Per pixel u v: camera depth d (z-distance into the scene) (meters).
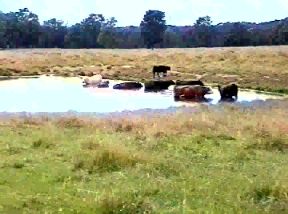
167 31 168.00
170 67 61.38
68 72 58.47
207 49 95.00
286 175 11.45
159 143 15.71
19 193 9.91
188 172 11.94
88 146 14.70
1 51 109.06
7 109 29.17
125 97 36.69
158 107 30.78
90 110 29.25
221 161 13.61
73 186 10.56
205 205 9.22
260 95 39.28
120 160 12.48
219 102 33.75
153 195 9.86
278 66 63.88
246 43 142.50
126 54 87.00
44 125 19.72
